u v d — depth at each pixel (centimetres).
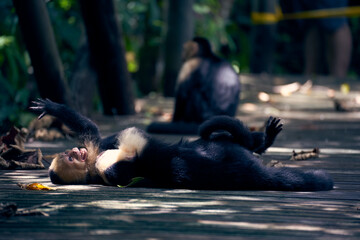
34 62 1057
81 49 1335
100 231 458
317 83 2122
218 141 639
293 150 831
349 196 589
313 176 619
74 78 1303
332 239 443
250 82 2153
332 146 954
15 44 1354
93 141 672
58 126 1024
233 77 1167
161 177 617
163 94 1831
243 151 619
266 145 704
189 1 1747
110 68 1319
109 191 609
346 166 770
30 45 1041
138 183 622
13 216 502
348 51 2345
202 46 1197
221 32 2297
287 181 607
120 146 637
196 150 621
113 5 1279
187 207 539
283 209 534
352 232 461
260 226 476
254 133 708
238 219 498
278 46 3105
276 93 1895
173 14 1748
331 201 566
